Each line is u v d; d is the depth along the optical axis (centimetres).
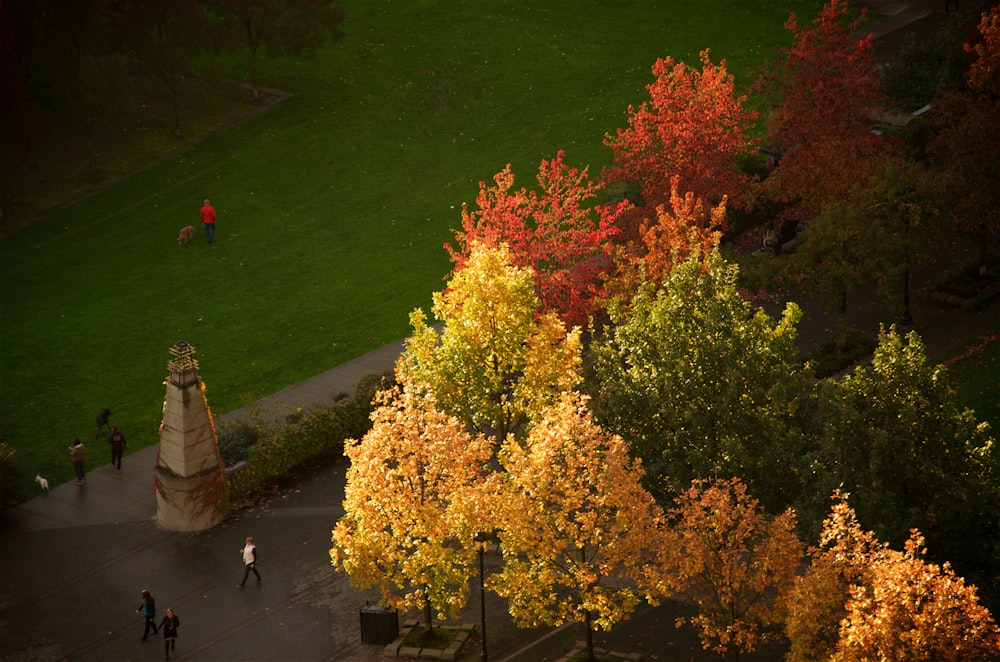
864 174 6206
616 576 4466
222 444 5531
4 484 5381
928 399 4175
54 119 8406
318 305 6900
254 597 4872
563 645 4522
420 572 4316
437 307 4988
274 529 5272
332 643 4619
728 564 3938
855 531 3681
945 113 6606
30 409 6078
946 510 4106
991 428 5456
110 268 7300
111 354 6506
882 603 3434
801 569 4659
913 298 6619
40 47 8219
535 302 4866
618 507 4122
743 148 6844
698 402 4494
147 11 8594
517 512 4128
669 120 6544
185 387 5106
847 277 5875
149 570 5034
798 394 4894
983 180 6291
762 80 6925
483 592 4334
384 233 7606
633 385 4669
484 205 6062
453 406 4862
